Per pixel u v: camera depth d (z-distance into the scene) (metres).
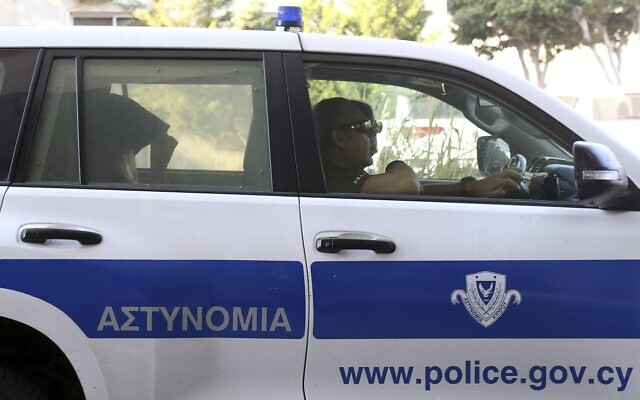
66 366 4.82
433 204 4.70
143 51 4.84
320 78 4.95
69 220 4.52
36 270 4.45
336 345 4.52
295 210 4.62
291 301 4.50
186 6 22.41
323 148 4.93
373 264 4.53
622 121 33.06
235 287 4.50
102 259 4.47
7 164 4.67
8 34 4.84
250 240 4.53
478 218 4.64
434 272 4.54
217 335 4.51
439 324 4.54
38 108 4.75
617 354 4.58
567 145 4.87
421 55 4.93
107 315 4.46
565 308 4.55
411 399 4.55
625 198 4.63
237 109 4.84
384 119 5.43
